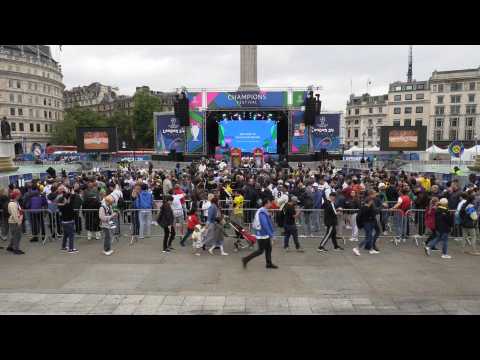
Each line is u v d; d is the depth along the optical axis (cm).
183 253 1091
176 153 3788
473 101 8838
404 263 985
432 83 9362
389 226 1392
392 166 3198
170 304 729
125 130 9106
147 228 1292
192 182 1764
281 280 859
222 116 3791
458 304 725
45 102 10494
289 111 3688
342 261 1005
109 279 867
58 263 989
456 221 1133
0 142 2355
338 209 1205
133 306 720
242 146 3812
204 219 1311
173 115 3850
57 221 1271
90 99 12875
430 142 8681
